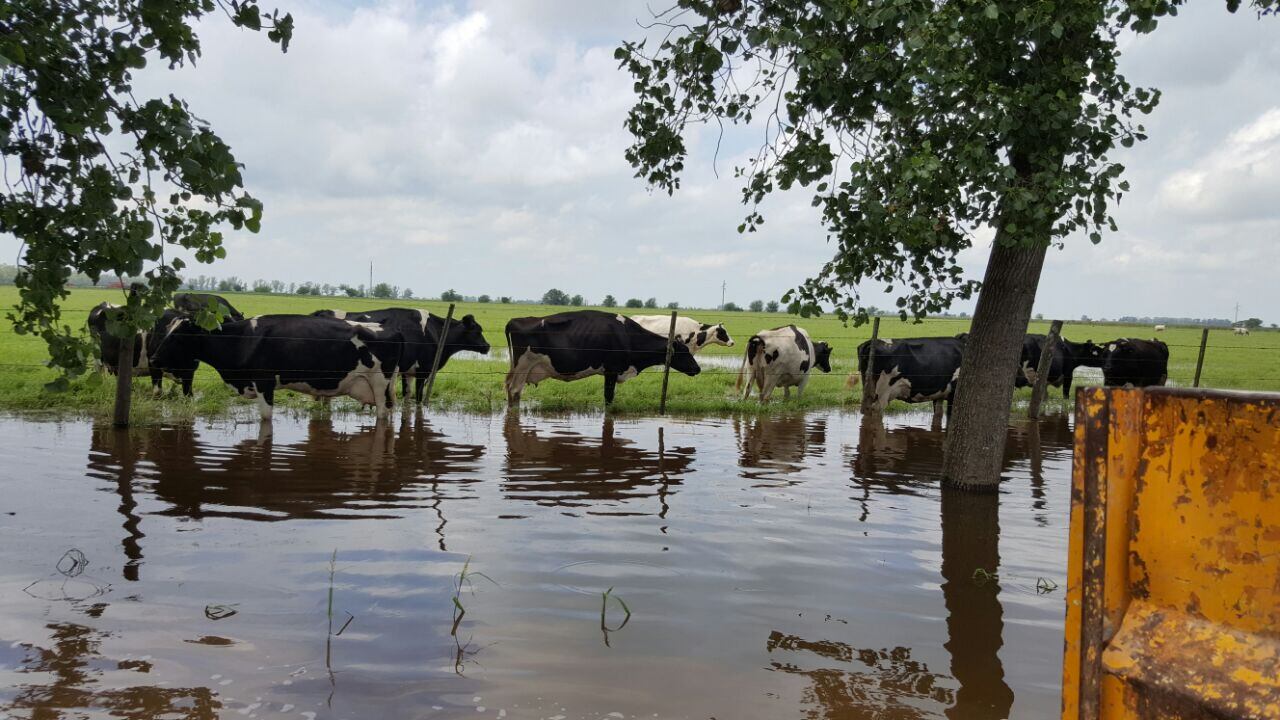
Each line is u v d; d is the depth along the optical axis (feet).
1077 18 19.67
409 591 15.62
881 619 15.03
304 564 17.03
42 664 12.18
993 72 21.40
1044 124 20.34
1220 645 6.00
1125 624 6.61
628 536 19.80
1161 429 6.52
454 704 11.30
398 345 37.42
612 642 13.56
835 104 21.11
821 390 57.62
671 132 23.39
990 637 14.32
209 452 28.63
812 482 27.04
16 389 40.57
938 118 21.30
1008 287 26.14
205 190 13.19
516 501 23.02
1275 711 5.43
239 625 13.83
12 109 12.50
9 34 11.46
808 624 14.66
